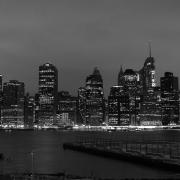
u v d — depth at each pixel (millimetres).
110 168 154500
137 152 192125
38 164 174125
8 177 108875
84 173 144000
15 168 157875
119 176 133875
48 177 110188
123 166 158375
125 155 179250
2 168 157125
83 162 178750
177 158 158625
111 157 195000
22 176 111250
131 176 132625
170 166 142375
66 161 184875
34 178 108062
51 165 170125
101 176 135000
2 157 193500
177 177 118500
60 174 117000
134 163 166500
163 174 131500
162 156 168250
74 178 109875
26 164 173625
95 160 185500
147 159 158500
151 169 146250
